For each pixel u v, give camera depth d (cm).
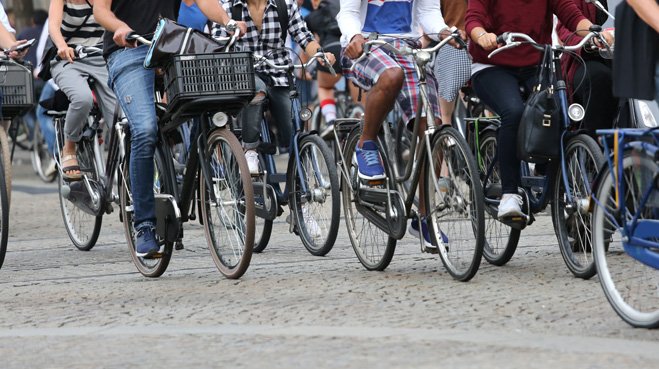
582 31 2023
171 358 1501
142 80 2073
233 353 1512
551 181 2038
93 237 2648
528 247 2409
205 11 2077
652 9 1596
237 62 1975
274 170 2469
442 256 2039
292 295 1936
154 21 2103
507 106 2023
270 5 2516
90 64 2583
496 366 1397
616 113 2230
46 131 4272
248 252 2048
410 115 2081
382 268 2159
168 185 2122
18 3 5916
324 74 3962
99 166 2594
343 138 2305
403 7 2131
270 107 2489
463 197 1986
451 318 1709
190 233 2891
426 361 1433
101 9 2053
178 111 2005
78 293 2053
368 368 1410
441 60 2306
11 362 1521
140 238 2130
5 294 2077
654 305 1606
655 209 1555
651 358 1419
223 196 2078
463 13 3014
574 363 1401
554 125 1964
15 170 5219
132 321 1778
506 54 2070
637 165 1567
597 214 1670
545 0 2078
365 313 1764
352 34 2056
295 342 1559
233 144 2012
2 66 2530
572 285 1952
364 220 2205
